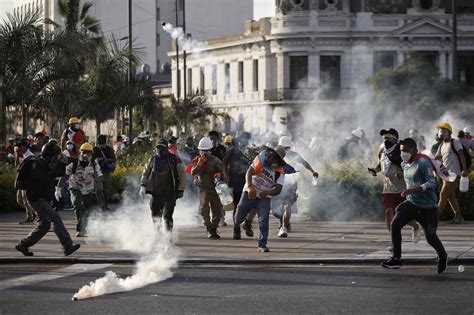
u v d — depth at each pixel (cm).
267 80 10569
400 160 2519
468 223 3169
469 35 10462
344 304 1794
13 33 4662
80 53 4928
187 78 11850
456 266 2292
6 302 1856
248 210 2548
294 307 1769
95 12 13212
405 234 2852
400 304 1788
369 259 2347
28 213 3419
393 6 10588
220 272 2220
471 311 1717
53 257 2458
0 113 4681
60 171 2467
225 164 2842
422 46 10462
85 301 1852
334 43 10362
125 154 4706
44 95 4806
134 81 5991
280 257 2406
